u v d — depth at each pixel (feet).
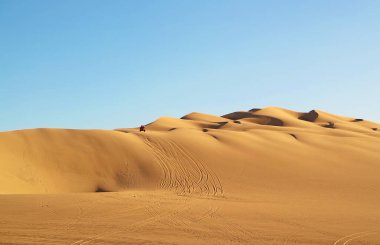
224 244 52.47
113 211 76.38
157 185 124.67
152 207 82.43
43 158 142.72
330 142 180.34
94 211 75.72
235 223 67.26
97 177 136.98
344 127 301.02
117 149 150.51
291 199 104.12
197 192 112.16
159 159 144.36
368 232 62.44
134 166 141.08
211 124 307.99
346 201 103.24
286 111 408.46
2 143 145.89
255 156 150.82
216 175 131.44
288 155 154.81
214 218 71.67
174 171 135.33
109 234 56.03
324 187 121.08
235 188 118.32
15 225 60.95
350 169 142.31
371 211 86.53
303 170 139.13
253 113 381.81
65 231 57.26
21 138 151.84
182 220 68.85
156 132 180.34
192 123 319.68
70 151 147.54
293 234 59.72
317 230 63.21
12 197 92.58
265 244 53.06
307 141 178.81
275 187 120.37
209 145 158.51
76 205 82.28
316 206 92.89
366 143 183.73
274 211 82.38
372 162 151.74
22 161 139.03
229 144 162.30
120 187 129.29
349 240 56.70
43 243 49.98
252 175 132.05
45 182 131.34
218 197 103.81
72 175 137.18
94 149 149.79
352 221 72.54
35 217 68.13
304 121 351.25
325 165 146.00
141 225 63.36
